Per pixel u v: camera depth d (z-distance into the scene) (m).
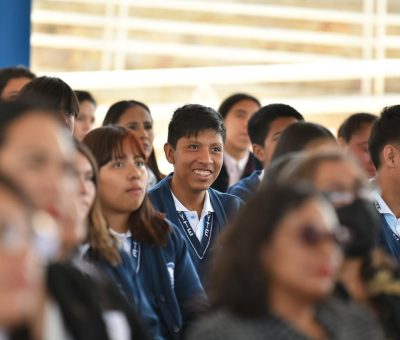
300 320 2.86
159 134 9.96
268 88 12.73
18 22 6.46
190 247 5.00
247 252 2.81
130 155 4.25
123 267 4.09
